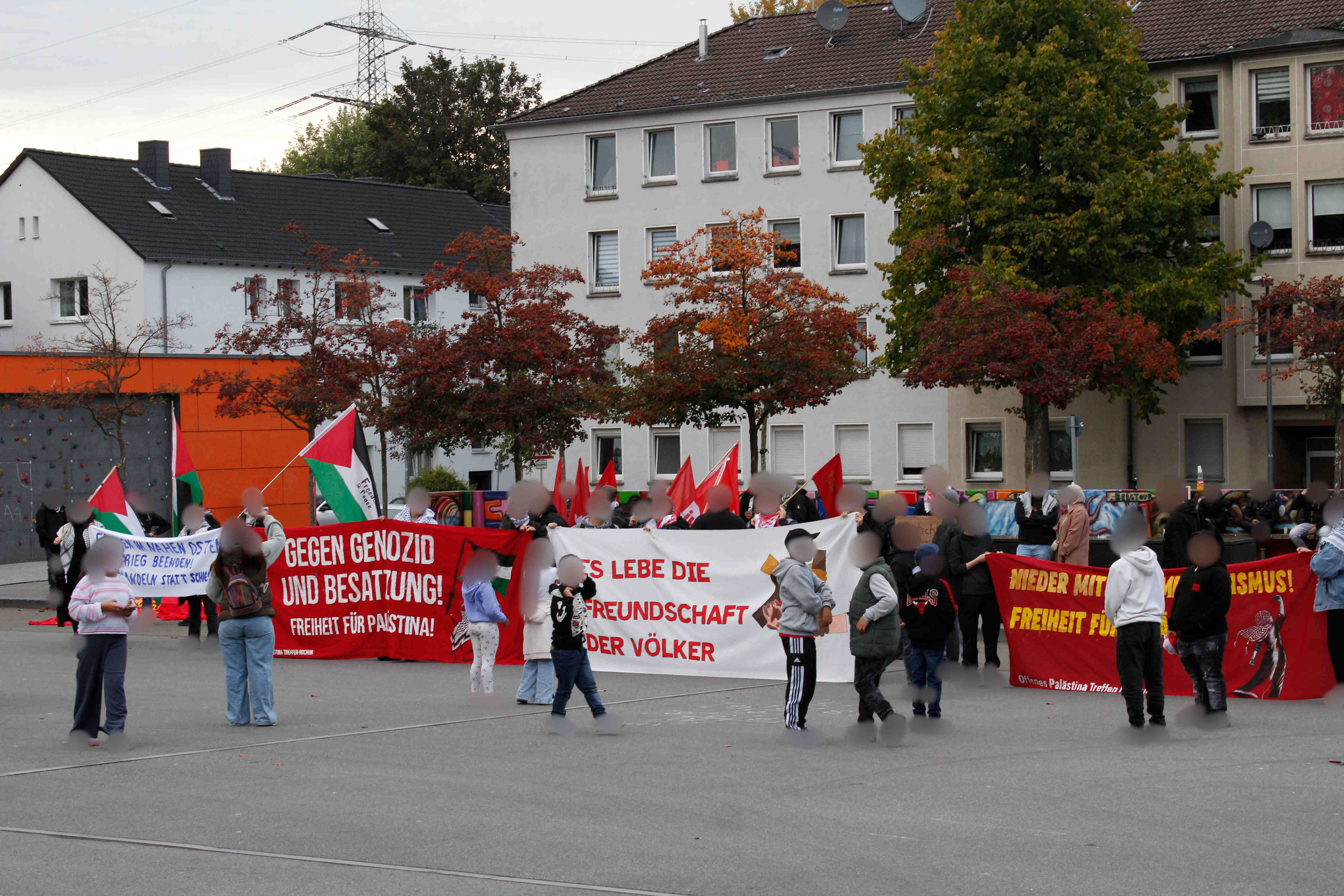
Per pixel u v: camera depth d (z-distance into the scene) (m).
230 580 12.27
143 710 13.29
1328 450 40.75
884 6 48.56
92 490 38.31
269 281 49.78
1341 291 33.28
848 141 45.22
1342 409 33.03
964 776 9.71
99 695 11.42
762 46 48.75
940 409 43.59
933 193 36.31
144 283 46.19
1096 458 41.38
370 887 6.99
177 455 20.61
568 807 8.82
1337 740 11.06
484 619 13.73
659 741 11.32
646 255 48.00
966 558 14.68
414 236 56.47
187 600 22.53
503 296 33.56
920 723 11.85
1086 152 34.59
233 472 41.94
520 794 9.25
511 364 31.30
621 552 15.65
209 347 47.94
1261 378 34.84
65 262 47.81
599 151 49.16
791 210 45.66
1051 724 12.05
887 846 7.72
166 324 41.81
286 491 43.25
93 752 11.02
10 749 11.15
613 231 48.53
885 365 38.09
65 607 21.31
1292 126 38.91
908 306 37.03
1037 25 35.75
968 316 32.66
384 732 11.88
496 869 7.32
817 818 8.44
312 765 10.39
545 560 13.55
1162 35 41.28
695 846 7.77
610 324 48.22
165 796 9.30
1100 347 31.66
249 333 35.50
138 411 34.94
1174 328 37.72
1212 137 40.12
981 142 35.25
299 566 17.73
